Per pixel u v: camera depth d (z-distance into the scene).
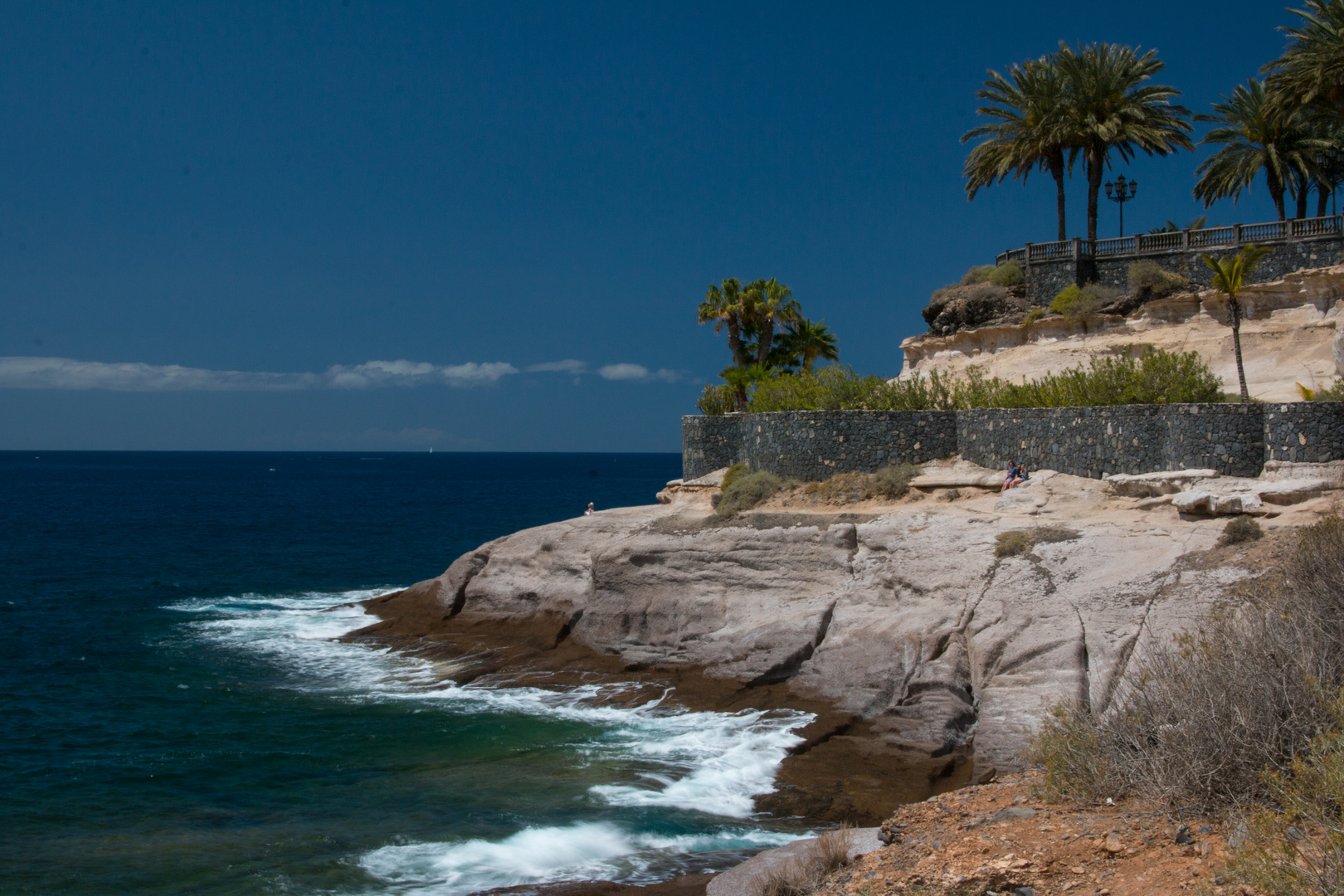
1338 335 32.19
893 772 20.59
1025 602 23.39
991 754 19.58
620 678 29.31
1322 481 23.56
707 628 29.98
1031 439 32.22
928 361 46.25
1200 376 32.34
